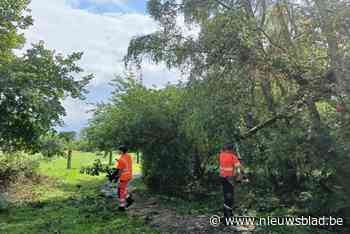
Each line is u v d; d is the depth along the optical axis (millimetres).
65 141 16328
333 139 8883
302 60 10531
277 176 12188
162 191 14633
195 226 9078
